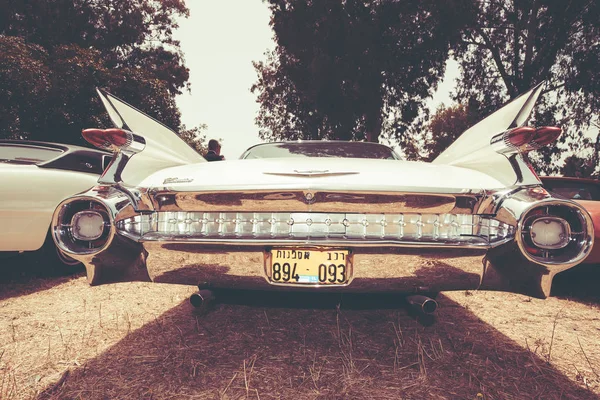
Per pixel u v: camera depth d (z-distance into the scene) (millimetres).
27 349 2166
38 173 3590
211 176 1970
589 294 3465
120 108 2115
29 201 3465
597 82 15461
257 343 2258
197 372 1892
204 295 1929
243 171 2006
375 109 16734
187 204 1881
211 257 1844
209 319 2674
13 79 13109
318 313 2832
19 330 2461
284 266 1833
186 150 2609
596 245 3271
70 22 19828
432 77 16656
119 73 15734
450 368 1952
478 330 2521
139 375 1860
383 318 2738
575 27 15867
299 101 19516
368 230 1829
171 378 1832
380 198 1774
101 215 1817
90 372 1891
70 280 3746
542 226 1696
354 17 16328
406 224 1835
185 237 1868
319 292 1869
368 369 1932
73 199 1814
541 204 1682
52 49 17969
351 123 16844
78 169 3986
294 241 1770
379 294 1960
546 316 2844
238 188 1791
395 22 16109
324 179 1847
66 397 1663
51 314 2781
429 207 1796
